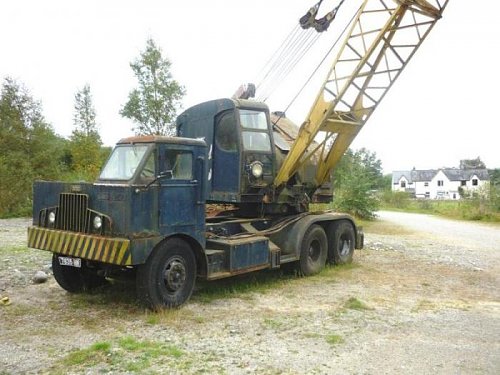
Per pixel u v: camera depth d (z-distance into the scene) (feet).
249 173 29.66
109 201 21.15
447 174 289.94
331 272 32.37
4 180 70.23
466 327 20.74
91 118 116.37
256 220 30.94
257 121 30.73
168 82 77.97
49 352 16.92
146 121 76.84
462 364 16.39
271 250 28.09
